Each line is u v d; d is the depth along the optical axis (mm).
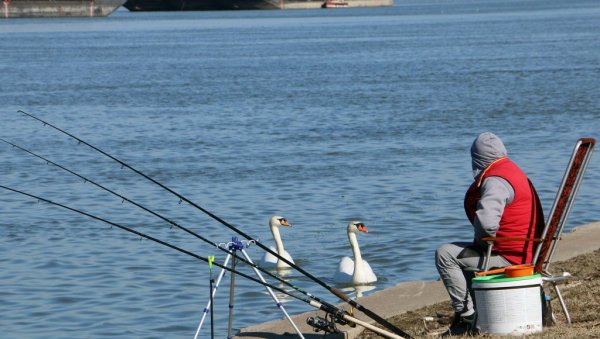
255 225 29062
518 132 47469
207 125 53219
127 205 32375
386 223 28609
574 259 19484
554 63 96000
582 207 29719
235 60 111000
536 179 34969
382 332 14734
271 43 145750
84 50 134250
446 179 35281
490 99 63656
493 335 13789
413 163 38875
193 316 19938
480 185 14047
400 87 74375
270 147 44406
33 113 60844
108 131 51594
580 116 53281
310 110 59688
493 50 119938
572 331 13938
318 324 14898
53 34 183500
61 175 38562
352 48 130125
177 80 85375
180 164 40312
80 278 23109
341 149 43188
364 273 22219
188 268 23844
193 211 31203
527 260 14211
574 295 16719
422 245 25906
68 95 72625
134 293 21734
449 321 15922
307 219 29578
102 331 19125
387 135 47531
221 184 35625
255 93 71875
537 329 13797
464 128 49594
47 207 32062
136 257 25062
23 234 27969
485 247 14289
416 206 30828
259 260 24703
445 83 77000
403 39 150875
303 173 37312
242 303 20734
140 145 46031
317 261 24562
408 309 17219
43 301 21266
